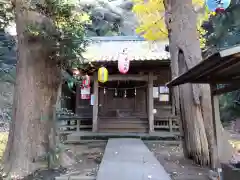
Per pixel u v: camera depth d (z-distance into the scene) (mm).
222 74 3471
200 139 5098
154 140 9234
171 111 11523
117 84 12672
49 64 4988
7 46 8523
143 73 11078
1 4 4695
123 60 8773
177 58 5660
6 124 8891
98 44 13344
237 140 7004
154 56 9852
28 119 4555
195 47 5492
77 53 5117
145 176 3699
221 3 4816
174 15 5801
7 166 4395
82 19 5445
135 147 6586
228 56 2162
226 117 9875
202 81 3846
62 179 4008
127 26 20672
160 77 11797
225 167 3094
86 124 11727
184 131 5691
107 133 10070
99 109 12391
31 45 4758
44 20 4719
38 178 4125
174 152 6953
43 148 4738
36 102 4695
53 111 5082
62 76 5746
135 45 13203
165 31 10781
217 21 10070
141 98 12539
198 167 4934
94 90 10742
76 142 8898
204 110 5109
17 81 4734
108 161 4789
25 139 4477
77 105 12055
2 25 5102
